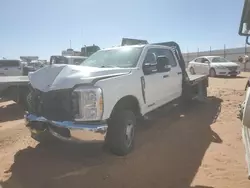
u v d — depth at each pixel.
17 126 7.02
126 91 4.98
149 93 5.89
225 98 10.91
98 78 4.50
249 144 3.30
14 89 7.29
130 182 4.05
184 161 4.76
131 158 4.86
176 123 7.25
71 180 4.09
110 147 4.89
